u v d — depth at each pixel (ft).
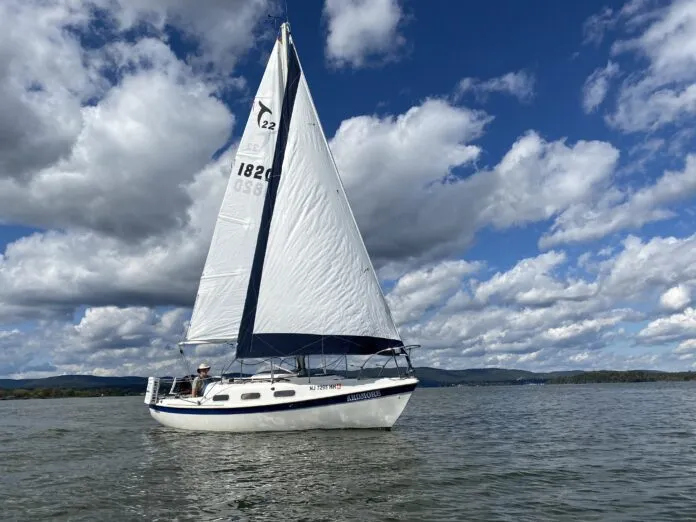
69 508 46.34
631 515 42.65
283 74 101.96
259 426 87.20
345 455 68.64
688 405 175.83
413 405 207.00
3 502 48.80
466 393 384.68
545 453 73.31
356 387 84.74
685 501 46.70
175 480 56.65
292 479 55.47
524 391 410.11
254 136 101.35
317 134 96.63
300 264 92.79
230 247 100.17
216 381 95.61
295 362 93.97
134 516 43.57
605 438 89.86
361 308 91.45
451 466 62.80
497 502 46.62
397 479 55.31
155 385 99.96
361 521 41.34
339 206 94.73
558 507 45.01
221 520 42.04
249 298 94.68
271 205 96.68
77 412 207.21
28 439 101.04
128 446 84.99
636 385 530.68
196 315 99.76
